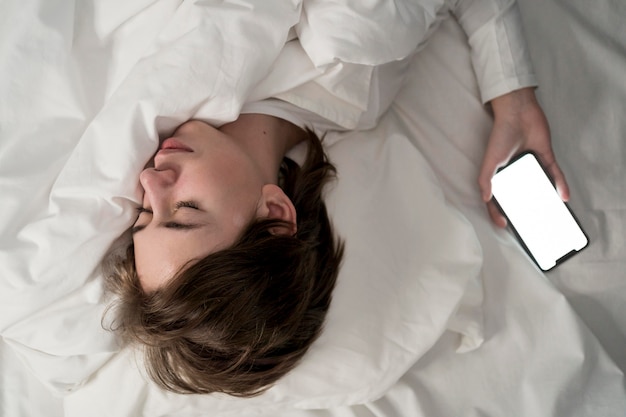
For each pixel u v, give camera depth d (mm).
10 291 794
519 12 955
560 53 981
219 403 865
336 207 895
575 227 902
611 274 930
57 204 771
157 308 728
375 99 886
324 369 855
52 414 947
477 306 912
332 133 924
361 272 874
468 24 950
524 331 917
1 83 817
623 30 975
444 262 880
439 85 980
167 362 790
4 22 827
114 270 814
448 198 954
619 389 891
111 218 780
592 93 965
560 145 959
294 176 875
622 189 938
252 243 747
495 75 933
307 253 802
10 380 952
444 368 925
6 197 808
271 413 907
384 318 866
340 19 771
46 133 834
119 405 877
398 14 783
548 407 891
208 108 771
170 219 723
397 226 897
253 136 825
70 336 827
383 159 927
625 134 953
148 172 717
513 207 922
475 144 967
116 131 754
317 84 855
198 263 718
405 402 910
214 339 734
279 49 784
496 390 914
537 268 928
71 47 831
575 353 897
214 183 733
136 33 843
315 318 816
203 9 765
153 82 751
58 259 782
